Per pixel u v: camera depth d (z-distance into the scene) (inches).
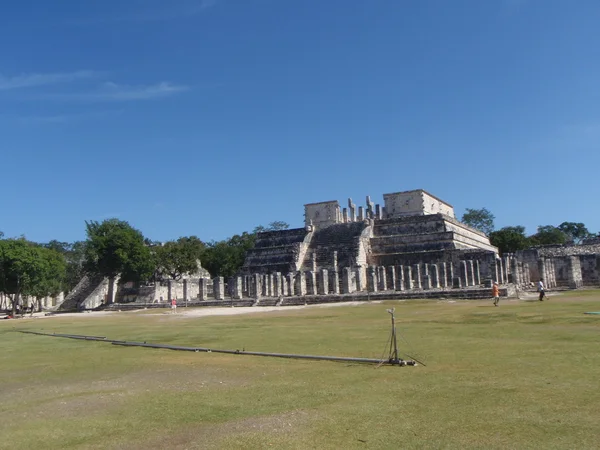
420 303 1534.2
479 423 325.4
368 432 321.7
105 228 2728.8
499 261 2263.8
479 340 669.9
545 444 285.0
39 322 1621.6
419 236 2650.1
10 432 362.3
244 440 319.3
